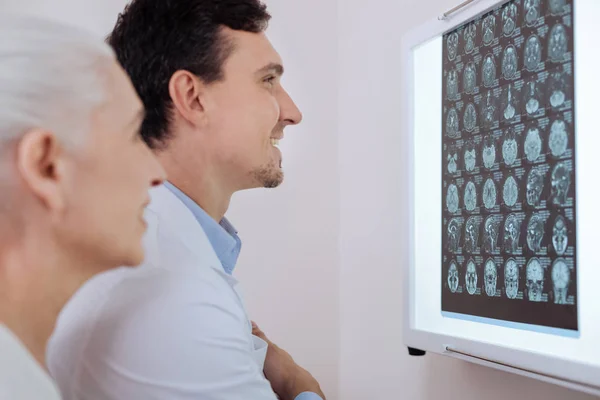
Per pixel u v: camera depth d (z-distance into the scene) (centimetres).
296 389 101
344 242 187
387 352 164
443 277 117
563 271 88
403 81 131
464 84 113
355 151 182
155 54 91
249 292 179
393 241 162
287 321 182
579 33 87
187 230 85
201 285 76
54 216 45
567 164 89
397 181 161
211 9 91
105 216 47
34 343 46
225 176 94
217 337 75
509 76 101
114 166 48
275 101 96
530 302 95
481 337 106
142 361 73
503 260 101
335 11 192
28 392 40
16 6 163
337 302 188
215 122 91
